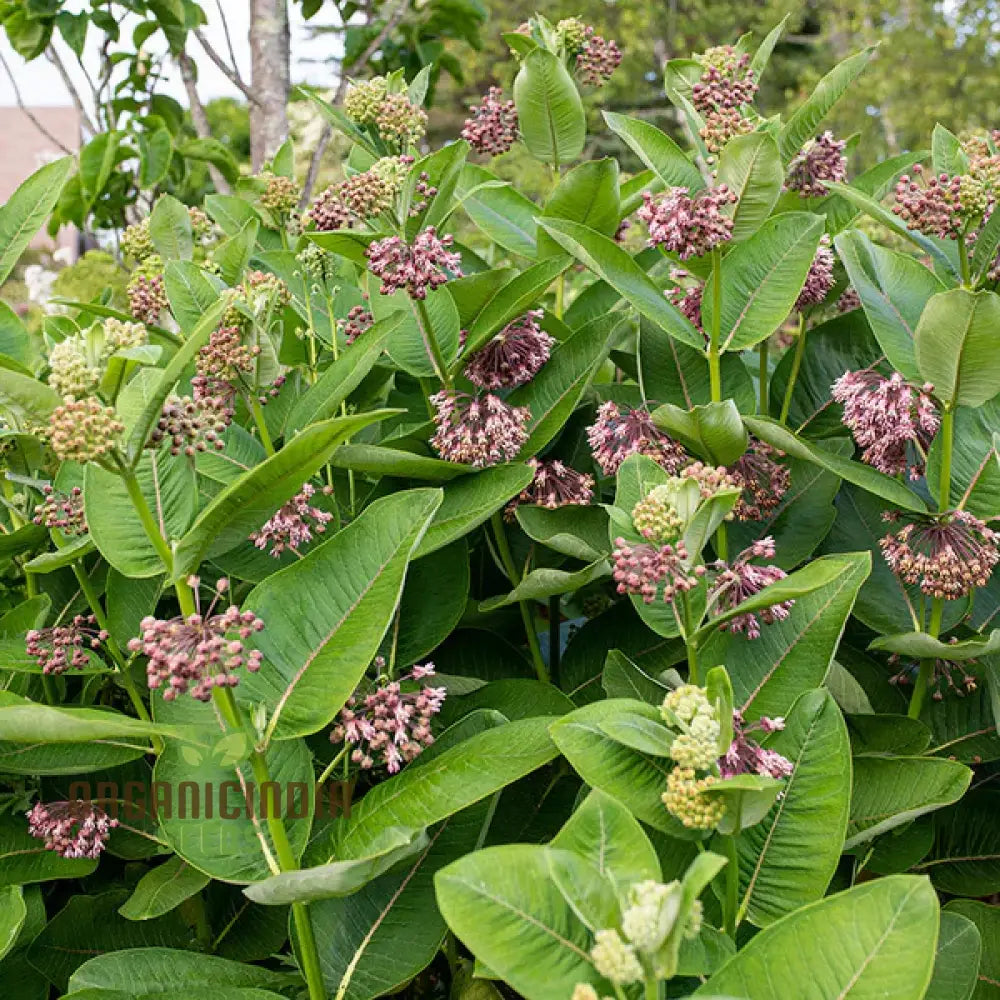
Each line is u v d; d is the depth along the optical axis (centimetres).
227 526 70
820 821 75
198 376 90
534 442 97
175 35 204
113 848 92
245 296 89
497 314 98
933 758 82
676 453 93
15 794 93
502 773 75
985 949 87
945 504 88
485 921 62
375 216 90
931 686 96
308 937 77
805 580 74
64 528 88
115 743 90
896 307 92
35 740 68
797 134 97
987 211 87
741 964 64
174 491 76
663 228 88
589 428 95
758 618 83
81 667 91
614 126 96
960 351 82
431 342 96
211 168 210
